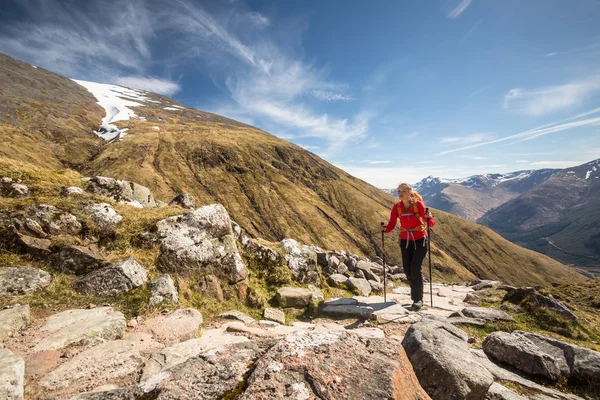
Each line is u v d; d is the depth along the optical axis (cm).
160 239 906
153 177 15862
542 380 493
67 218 848
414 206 885
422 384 409
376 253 15038
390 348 333
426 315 814
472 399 382
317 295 1004
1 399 314
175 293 775
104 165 15925
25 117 17825
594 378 472
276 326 741
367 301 976
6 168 1024
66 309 634
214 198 16250
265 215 16200
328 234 15825
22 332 515
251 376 275
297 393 253
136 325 617
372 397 252
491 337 579
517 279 18112
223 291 891
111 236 888
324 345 323
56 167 14238
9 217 791
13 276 666
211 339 583
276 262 1110
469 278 16012
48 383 382
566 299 916
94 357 456
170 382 274
